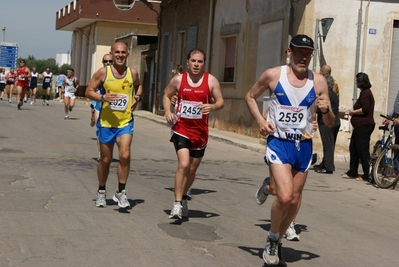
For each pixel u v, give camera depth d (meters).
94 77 8.72
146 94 35.25
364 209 10.28
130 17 47.00
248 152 17.95
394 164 12.21
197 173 13.14
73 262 6.28
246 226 8.34
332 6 18.33
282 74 6.25
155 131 23.34
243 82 22.84
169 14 31.27
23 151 15.12
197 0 27.58
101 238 7.27
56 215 8.32
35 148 15.85
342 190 11.98
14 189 10.02
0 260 6.21
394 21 18.77
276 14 20.33
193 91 8.34
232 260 6.66
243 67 22.88
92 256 6.52
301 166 6.32
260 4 21.55
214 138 21.25
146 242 7.20
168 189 10.89
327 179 13.21
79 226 7.79
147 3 32.56
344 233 8.41
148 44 34.72
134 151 16.73
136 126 25.25
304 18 18.44
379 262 7.04
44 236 7.23
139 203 9.47
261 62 21.39
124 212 8.75
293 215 6.43
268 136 6.34
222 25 24.83
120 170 8.85
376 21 18.53
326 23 17.98
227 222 8.53
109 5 46.56
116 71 8.70
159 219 8.44
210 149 18.27
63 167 12.76
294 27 19.08
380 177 12.41
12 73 37.44
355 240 8.04
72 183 10.85
